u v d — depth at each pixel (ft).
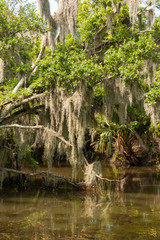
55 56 42.93
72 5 44.32
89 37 45.91
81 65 39.52
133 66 38.78
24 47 45.37
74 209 33.71
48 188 46.14
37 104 47.96
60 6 44.55
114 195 41.39
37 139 49.21
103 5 48.49
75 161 42.83
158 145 72.74
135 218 29.76
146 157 76.74
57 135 42.73
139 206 34.86
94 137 79.51
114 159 79.66
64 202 37.19
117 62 40.63
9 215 31.09
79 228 26.63
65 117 45.19
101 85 48.93
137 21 48.91
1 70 43.88
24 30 45.09
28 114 46.83
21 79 44.68
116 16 47.29
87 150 89.20
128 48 40.98
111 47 43.32
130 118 66.03
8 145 49.73
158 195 41.06
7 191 43.78
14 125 42.11
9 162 48.83
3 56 43.39
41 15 43.98
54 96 42.34
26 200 38.27
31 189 45.52
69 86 40.52
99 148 79.71
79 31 46.93
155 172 65.31
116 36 46.06
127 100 43.42
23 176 49.21
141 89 41.91
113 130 77.61
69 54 43.37
